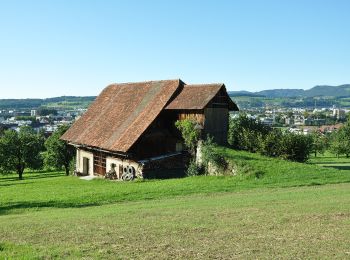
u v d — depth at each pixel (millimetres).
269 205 24453
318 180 36719
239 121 54406
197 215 22125
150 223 20406
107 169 52344
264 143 48750
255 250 14969
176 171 47906
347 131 108562
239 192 32312
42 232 19297
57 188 40375
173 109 49594
